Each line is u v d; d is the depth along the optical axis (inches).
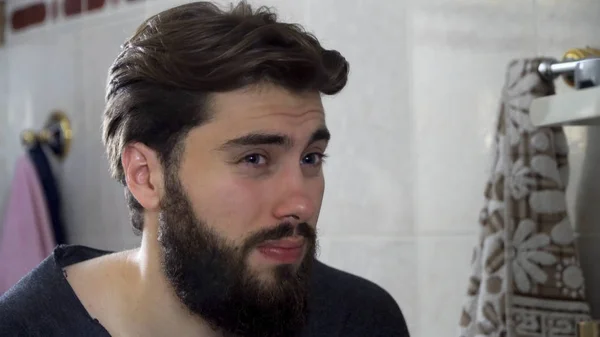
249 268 30.3
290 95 29.9
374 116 48.0
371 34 48.2
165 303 33.1
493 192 39.1
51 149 68.7
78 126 66.4
